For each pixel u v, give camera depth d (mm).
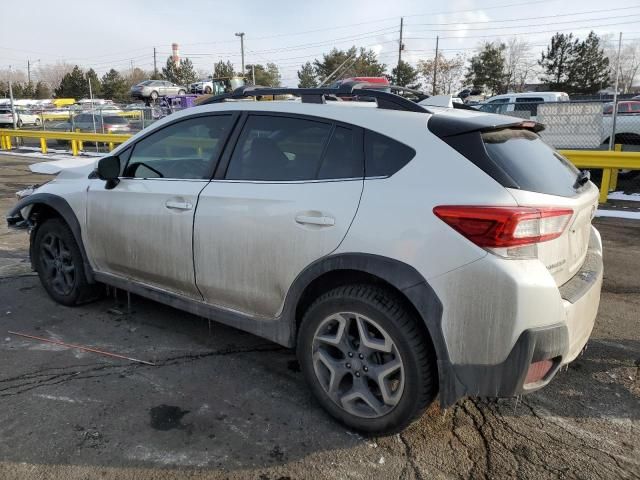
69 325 4086
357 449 2656
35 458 2551
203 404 3035
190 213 3295
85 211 4031
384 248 2516
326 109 3004
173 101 21438
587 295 2645
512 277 2266
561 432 2820
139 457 2572
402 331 2502
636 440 2758
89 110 21016
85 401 3039
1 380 3254
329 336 2797
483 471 2508
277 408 3006
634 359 3641
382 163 2689
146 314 4312
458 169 2494
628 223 7836
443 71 59469
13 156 19266
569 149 10633
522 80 61625
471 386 2400
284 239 2857
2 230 7188
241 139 3268
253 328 3158
